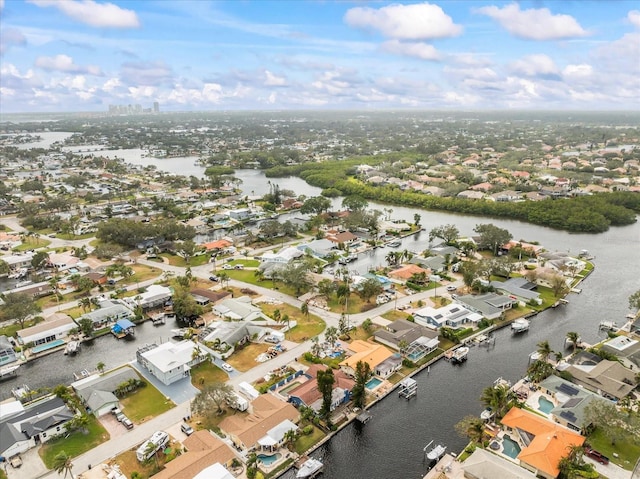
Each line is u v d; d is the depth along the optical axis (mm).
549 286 183500
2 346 133875
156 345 135750
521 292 173500
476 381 122875
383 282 181250
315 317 157000
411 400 115000
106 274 189500
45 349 137375
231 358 132875
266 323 149500
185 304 156125
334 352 133500
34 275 195750
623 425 94438
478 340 142125
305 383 116000
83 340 144500
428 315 151625
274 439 95625
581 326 153500
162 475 85062
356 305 166500
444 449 96062
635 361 124812
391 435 103000
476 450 93188
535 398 113625
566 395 111000
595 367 122188
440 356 134250
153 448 93688
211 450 91125
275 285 184750
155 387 119062
